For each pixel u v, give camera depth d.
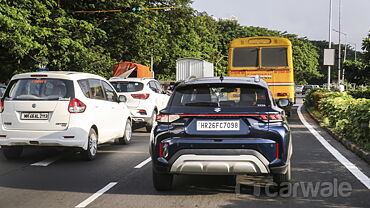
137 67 30.30
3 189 6.79
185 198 6.14
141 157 9.87
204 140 5.93
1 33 19.50
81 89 9.30
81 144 8.98
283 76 18.58
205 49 72.19
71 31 26.31
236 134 5.94
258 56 18.70
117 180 7.40
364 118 10.26
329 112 16.34
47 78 9.15
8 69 22.47
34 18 23.77
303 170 8.15
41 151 10.89
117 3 31.78
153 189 6.73
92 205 5.81
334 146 11.48
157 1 44.75
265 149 5.90
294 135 14.03
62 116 8.89
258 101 6.16
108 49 34.72
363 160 9.27
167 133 6.07
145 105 14.87
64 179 7.51
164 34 44.22
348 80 21.86
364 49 20.73
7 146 9.09
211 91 6.28
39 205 5.83
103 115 10.12
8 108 9.05
